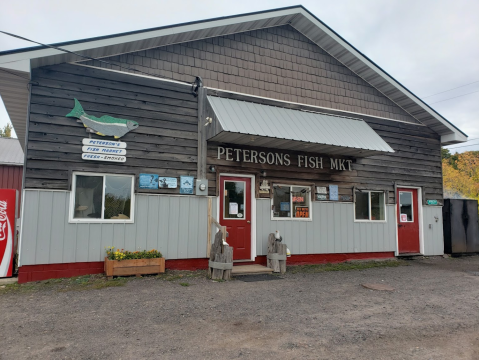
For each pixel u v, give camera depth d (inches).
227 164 342.3
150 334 169.9
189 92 333.1
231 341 164.2
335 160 404.5
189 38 332.5
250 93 363.6
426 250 460.8
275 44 386.0
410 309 222.1
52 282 264.5
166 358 145.2
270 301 230.2
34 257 267.7
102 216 292.2
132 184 303.6
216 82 347.9
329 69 417.1
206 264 329.4
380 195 438.9
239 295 243.0
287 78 387.5
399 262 416.5
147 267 289.6
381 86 441.7
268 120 329.7
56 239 274.8
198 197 328.2
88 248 284.8
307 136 331.0
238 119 310.3
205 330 176.9
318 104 403.5
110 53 299.0
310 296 246.5
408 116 469.7
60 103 282.7
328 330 181.3
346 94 424.5
